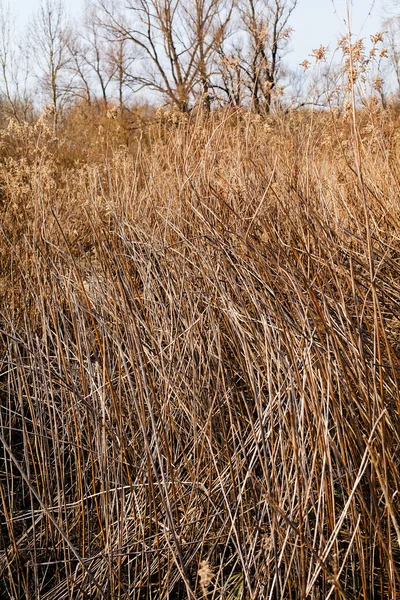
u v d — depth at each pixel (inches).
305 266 115.6
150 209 148.1
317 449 79.7
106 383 100.7
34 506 104.4
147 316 109.1
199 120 180.5
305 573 77.5
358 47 111.6
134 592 85.0
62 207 179.2
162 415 92.4
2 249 153.6
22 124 237.8
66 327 110.5
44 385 99.3
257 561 82.0
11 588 86.8
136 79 784.3
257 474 93.9
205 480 92.5
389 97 192.7
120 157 198.8
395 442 82.0
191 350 98.1
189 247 116.2
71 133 363.6
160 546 88.3
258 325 97.9
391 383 83.7
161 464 81.4
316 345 81.7
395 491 74.6
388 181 149.5
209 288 105.5
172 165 166.2
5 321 119.6
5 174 188.4
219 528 90.7
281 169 154.3
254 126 190.2
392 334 104.5
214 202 139.0
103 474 90.0
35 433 97.2
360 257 118.0
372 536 77.9
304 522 77.8
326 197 142.4
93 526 98.2
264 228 121.1
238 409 103.0
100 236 131.0
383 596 77.9
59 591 87.9
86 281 125.5
